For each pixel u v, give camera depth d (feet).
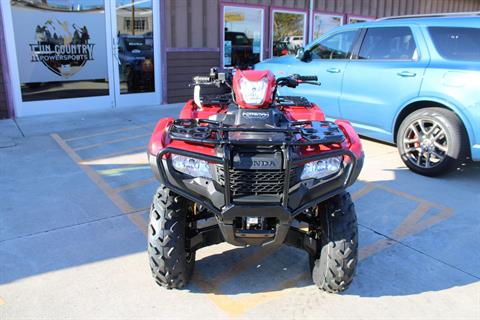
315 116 11.07
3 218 12.84
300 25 39.22
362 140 22.93
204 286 9.92
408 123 17.49
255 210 8.09
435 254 11.50
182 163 8.56
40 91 26.48
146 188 15.47
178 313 8.95
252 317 8.88
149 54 30.40
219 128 8.47
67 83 27.40
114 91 29.40
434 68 16.80
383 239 12.25
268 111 9.50
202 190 8.45
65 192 14.93
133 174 16.85
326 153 8.40
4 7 24.18
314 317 8.91
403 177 17.24
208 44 33.19
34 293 9.43
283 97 12.34
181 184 8.48
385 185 16.34
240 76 9.76
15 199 14.23
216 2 32.89
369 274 10.50
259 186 8.29
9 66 25.00
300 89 22.68
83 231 12.23
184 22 31.48
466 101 15.71
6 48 24.67
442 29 17.28
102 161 18.35
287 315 8.96
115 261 10.77
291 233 9.60
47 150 19.70
